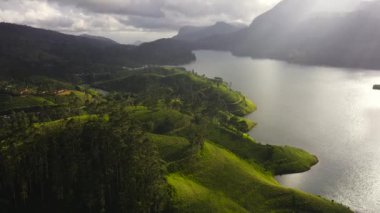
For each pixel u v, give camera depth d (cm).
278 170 17675
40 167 12556
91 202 11738
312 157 19862
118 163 12950
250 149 18862
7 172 12019
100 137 13738
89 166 12719
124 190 12456
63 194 12188
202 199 12788
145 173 12512
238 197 13588
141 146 13562
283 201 13488
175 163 14812
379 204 15312
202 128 19825
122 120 16088
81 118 17562
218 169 15125
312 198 13688
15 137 14312
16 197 12206
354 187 16762
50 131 14362
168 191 12600
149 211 11769
